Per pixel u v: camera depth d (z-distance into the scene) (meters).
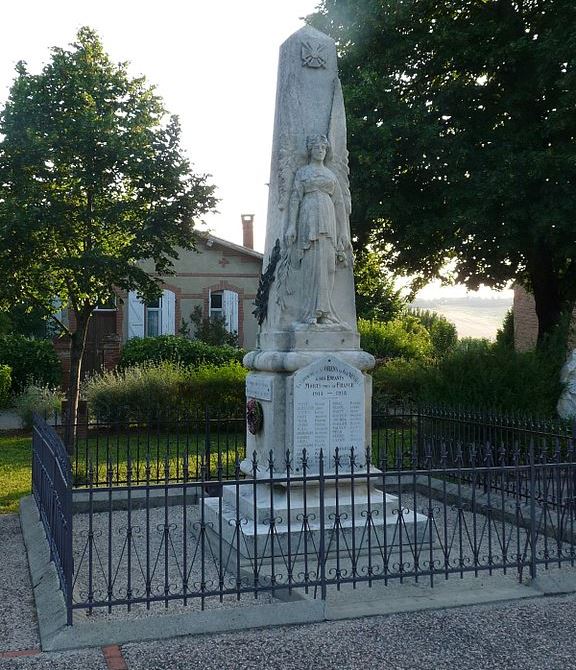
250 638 5.54
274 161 8.73
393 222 18.12
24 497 10.59
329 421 8.00
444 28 17.36
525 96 16.94
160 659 5.16
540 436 10.28
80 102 14.96
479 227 16.45
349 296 8.59
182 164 15.23
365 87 16.98
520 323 28.98
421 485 11.25
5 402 25.69
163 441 16.91
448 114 17.80
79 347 15.40
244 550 7.27
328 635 5.58
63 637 5.43
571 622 5.84
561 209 15.70
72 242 15.05
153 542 8.49
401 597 6.35
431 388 13.70
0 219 13.88
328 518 7.59
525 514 9.04
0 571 7.52
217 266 31.36
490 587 6.64
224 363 24.72
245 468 8.48
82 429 17.38
